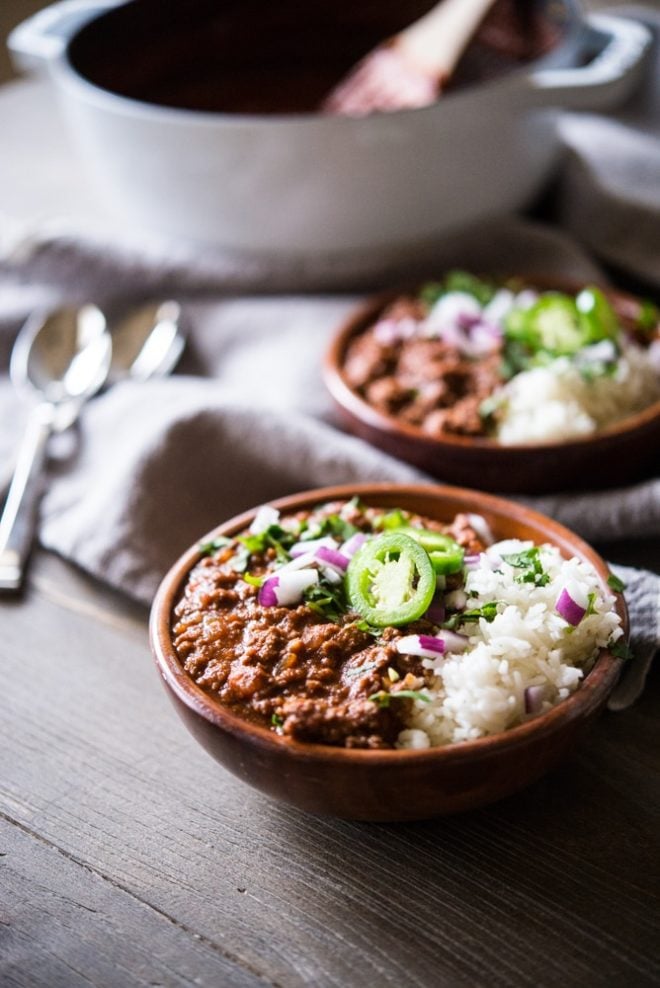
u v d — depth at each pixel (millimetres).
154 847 460
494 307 633
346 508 512
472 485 578
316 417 643
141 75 806
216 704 440
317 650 455
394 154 649
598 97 659
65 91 679
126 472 584
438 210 683
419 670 450
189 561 491
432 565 466
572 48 688
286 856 455
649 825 459
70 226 737
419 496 518
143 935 433
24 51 719
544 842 456
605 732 492
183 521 583
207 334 707
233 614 470
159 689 521
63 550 577
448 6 729
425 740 433
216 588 478
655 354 611
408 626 460
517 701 440
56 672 530
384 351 613
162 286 722
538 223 775
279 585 468
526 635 452
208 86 829
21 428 656
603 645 454
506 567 475
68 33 742
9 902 444
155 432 591
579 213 740
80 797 479
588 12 1008
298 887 445
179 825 467
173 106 809
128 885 448
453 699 438
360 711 434
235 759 439
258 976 420
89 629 550
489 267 721
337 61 849
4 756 497
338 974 420
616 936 427
